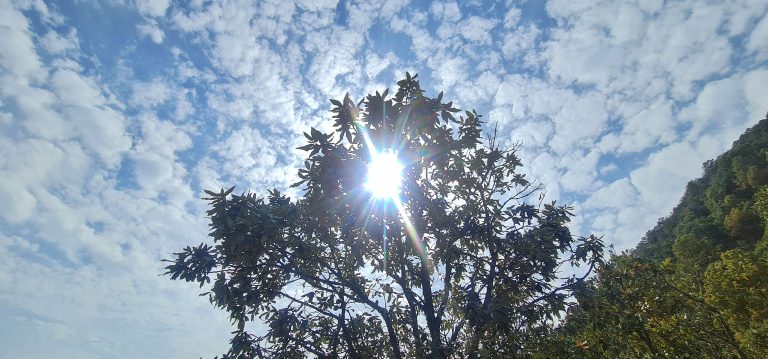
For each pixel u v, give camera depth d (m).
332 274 9.16
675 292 14.31
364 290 10.07
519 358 7.84
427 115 8.33
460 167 9.38
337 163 8.17
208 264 8.05
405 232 9.09
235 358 7.67
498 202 9.97
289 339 7.97
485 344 8.09
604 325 8.99
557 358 8.66
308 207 8.37
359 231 8.70
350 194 8.27
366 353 8.84
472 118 9.30
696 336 13.95
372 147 8.32
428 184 9.34
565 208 10.07
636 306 12.12
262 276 8.55
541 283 8.85
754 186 75.81
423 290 9.23
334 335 8.45
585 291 8.56
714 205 87.44
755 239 59.62
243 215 7.66
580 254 9.19
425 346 8.05
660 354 12.59
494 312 7.99
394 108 8.55
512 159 10.45
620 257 12.66
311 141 8.21
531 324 8.68
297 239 8.18
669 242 79.38
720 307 16.48
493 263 9.23
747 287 16.44
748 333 15.17
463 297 8.38
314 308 8.49
